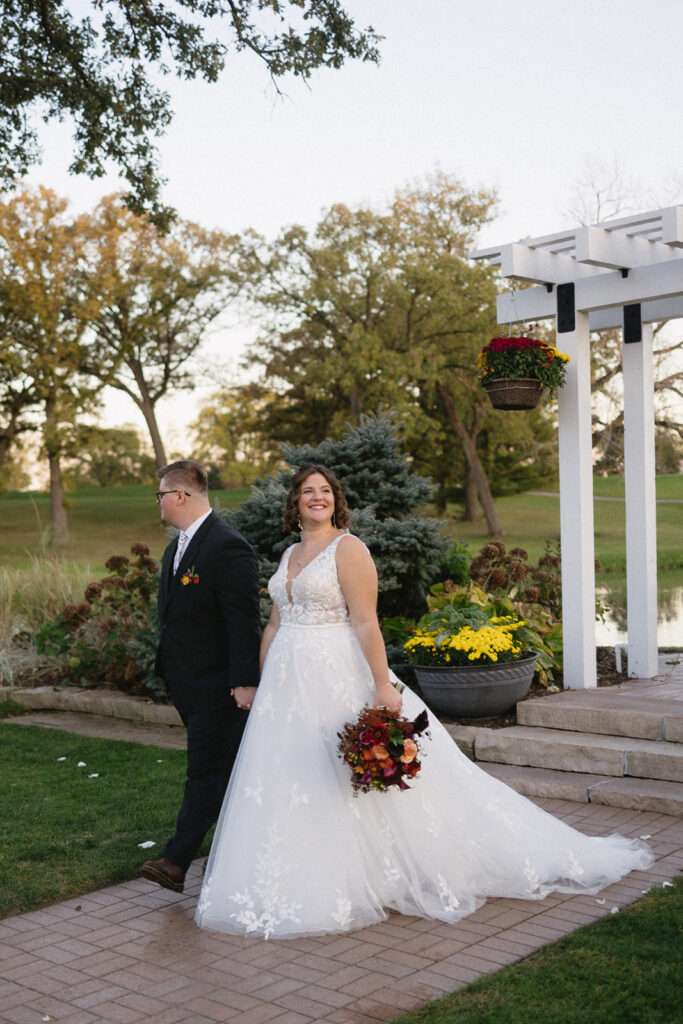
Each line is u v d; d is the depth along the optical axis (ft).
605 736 17.98
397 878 11.75
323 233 104.68
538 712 18.92
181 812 12.66
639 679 22.44
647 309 22.47
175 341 121.70
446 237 105.50
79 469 193.16
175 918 12.10
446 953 10.61
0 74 40.29
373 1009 9.30
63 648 27.86
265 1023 9.08
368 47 39.06
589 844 12.84
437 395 117.19
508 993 9.38
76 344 111.65
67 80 41.34
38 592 32.32
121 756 20.95
